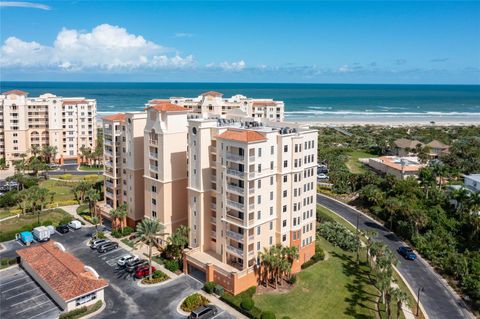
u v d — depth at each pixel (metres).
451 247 87.44
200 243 79.19
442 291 73.44
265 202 72.94
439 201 109.25
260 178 71.00
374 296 70.50
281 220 75.19
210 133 76.50
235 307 65.50
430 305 68.88
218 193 75.62
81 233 95.88
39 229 91.75
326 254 85.94
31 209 110.00
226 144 71.44
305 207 79.88
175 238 76.81
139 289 71.12
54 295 66.88
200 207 77.69
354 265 81.56
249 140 68.19
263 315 61.41
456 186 119.69
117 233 92.50
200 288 71.81
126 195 97.88
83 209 110.25
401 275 78.81
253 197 70.38
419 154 163.00
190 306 65.06
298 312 65.44
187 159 86.25
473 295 71.19
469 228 94.44
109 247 86.25
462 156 168.75
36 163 143.00
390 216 102.25
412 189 114.88
